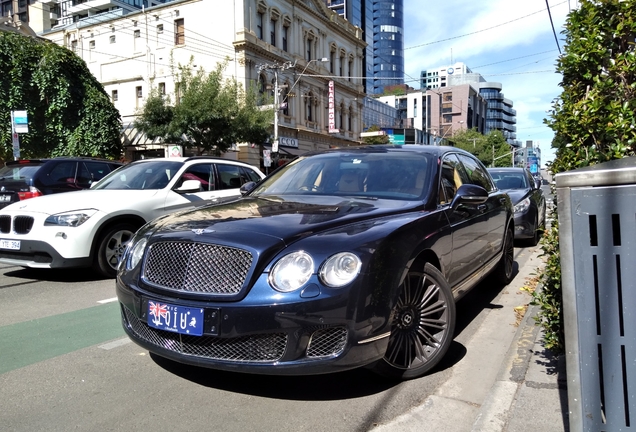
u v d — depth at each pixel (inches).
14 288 242.5
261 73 1306.6
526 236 375.6
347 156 191.5
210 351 116.9
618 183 69.9
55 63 874.8
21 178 355.3
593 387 73.1
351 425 114.3
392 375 133.0
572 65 154.0
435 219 149.3
